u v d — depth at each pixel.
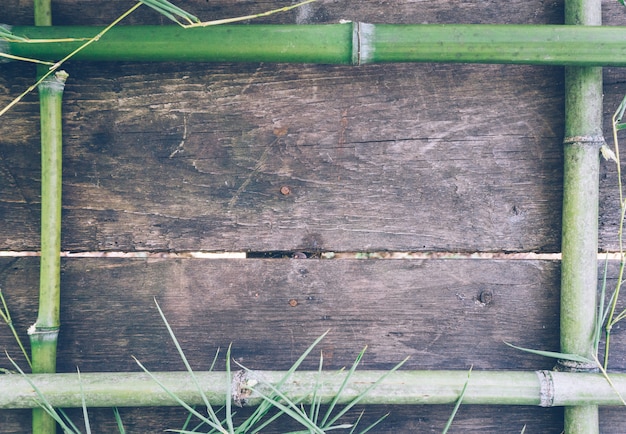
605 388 0.75
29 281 0.81
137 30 0.75
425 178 0.81
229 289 0.81
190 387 0.76
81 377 0.76
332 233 0.81
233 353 0.81
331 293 0.81
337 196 0.81
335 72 0.80
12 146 0.80
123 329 0.81
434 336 0.81
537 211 0.81
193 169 0.81
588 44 0.74
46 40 0.72
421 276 0.81
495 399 0.77
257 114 0.81
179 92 0.80
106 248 0.81
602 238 0.81
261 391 0.76
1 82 0.80
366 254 0.83
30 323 0.81
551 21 0.80
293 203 0.81
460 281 0.81
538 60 0.75
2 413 0.80
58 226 0.78
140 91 0.80
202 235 0.81
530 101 0.80
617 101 0.80
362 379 0.76
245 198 0.81
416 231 0.81
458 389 0.76
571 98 0.78
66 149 0.80
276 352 0.81
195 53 0.76
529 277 0.81
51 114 0.77
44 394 0.75
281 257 0.81
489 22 0.80
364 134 0.81
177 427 0.81
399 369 0.81
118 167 0.81
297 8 0.80
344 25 0.75
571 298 0.78
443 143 0.81
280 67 0.80
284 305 0.81
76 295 0.81
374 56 0.76
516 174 0.81
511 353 0.81
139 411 0.81
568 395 0.76
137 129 0.80
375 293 0.81
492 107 0.80
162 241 0.81
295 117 0.81
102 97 0.80
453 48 0.75
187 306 0.81
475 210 0.81
